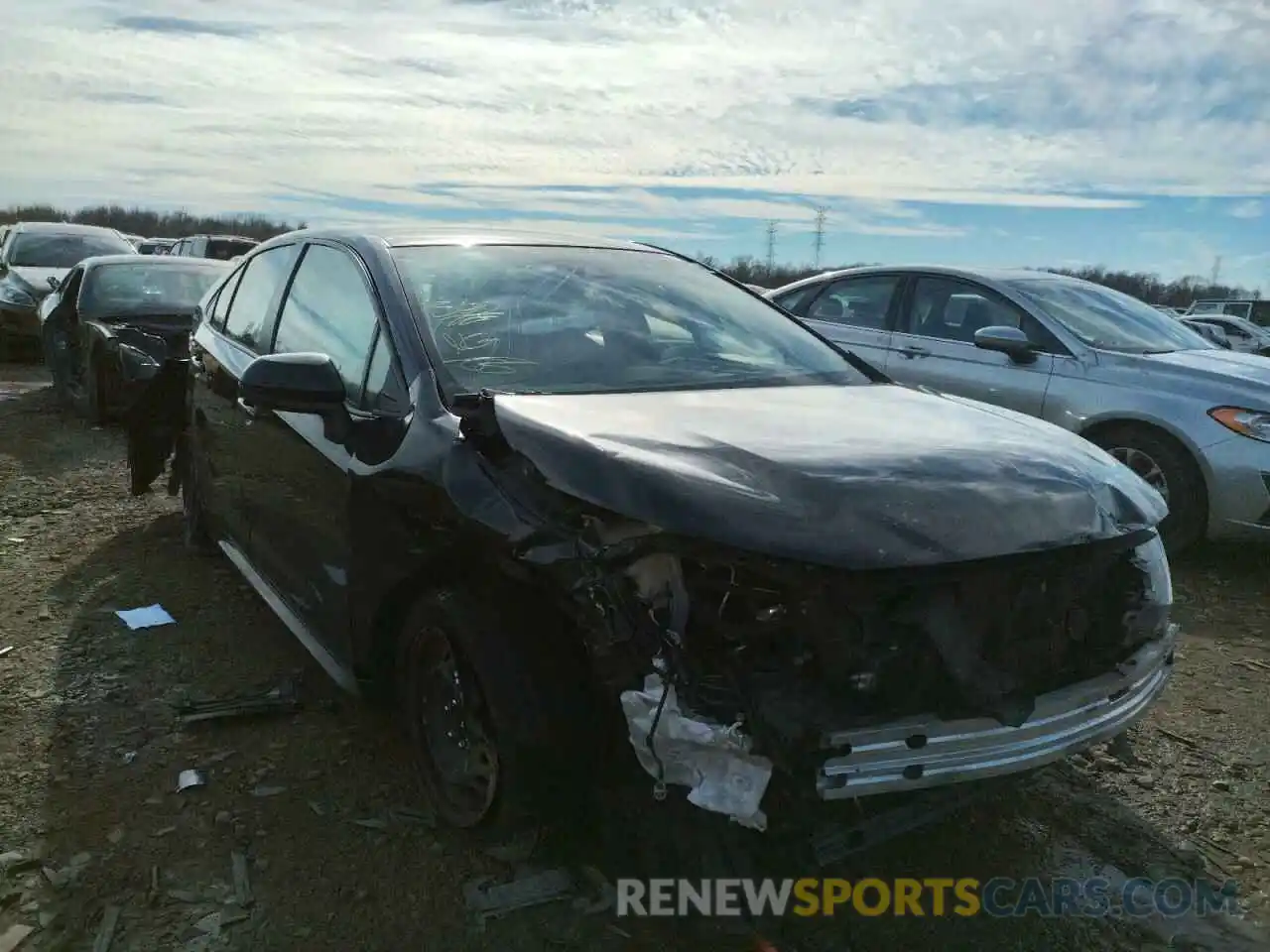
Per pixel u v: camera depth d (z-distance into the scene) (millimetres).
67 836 2877
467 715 2730
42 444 7922
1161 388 5793
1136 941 2637
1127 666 2666
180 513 6176
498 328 3332
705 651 2291
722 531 2285
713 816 2283
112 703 3668
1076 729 2482
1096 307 6703
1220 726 3838
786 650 2266
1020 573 2438
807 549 2248
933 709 2307
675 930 2527
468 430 2789
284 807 3053
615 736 2418
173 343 7441
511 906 2637
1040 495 2527
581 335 3434
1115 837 3088
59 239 14195
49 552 5355
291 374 3150
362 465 3090
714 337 3703
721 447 2572
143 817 2979
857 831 2367
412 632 2932
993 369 6512
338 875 2750
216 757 3322
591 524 2477
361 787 3164
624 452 2518
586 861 2789
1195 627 4914
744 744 2189
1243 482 5434
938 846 2996
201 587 4887
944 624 2322
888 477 2465
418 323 3238
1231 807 3271
